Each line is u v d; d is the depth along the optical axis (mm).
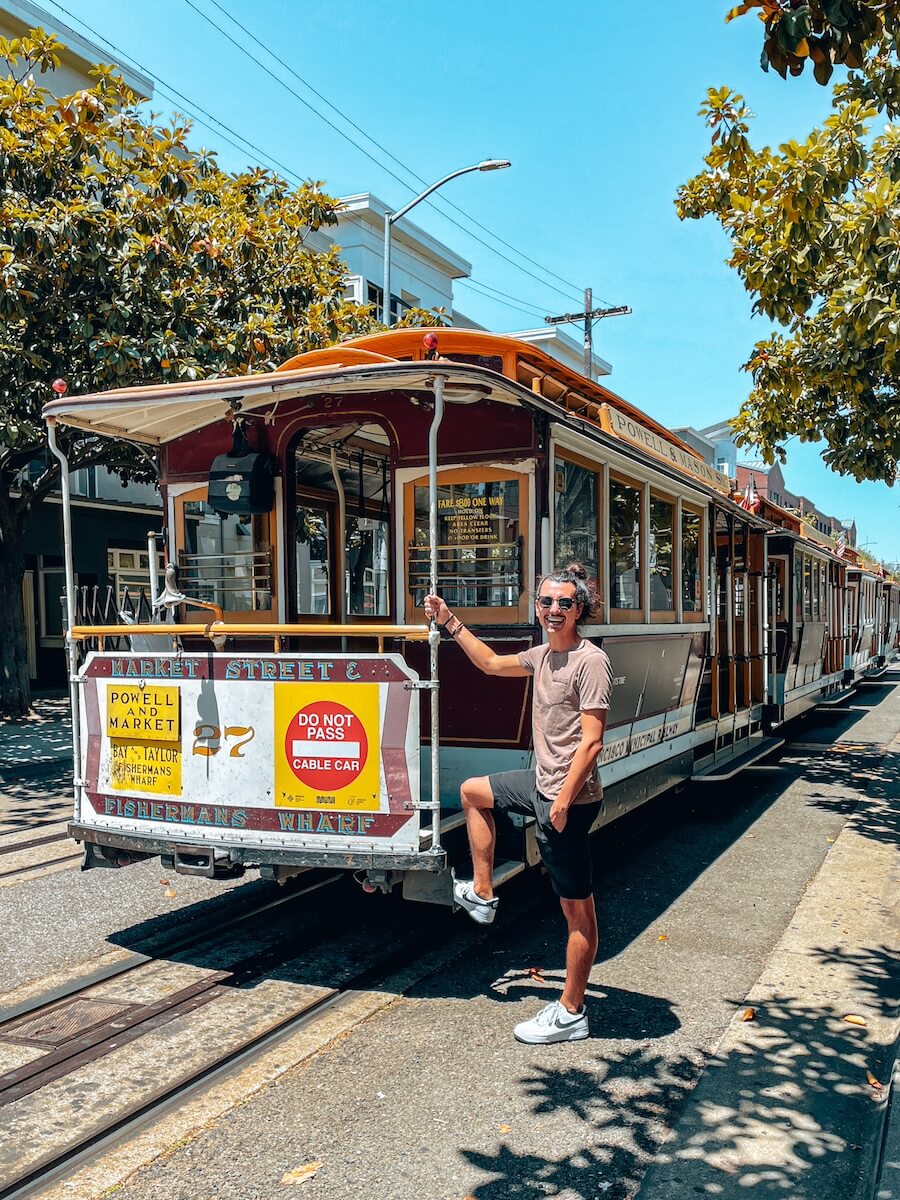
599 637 5887
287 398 5637
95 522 18391
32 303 9781
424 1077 3744
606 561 6152
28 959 4902
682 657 7840
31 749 11359
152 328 10352
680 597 7883
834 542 18734
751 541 11750
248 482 5699
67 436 11578
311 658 4492
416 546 5555
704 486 8172
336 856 4402
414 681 4312
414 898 4562
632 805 6824
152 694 4891
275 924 5527
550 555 5227
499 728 5246
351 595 7109
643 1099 3596
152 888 6152
